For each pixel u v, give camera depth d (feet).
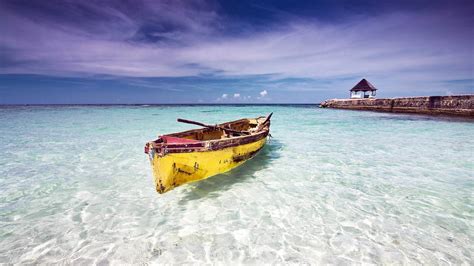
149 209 18.75
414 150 37.65
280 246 14.32
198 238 15.11
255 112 140.05
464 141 44.83
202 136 30.19
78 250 14.05
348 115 109.19
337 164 30.09
